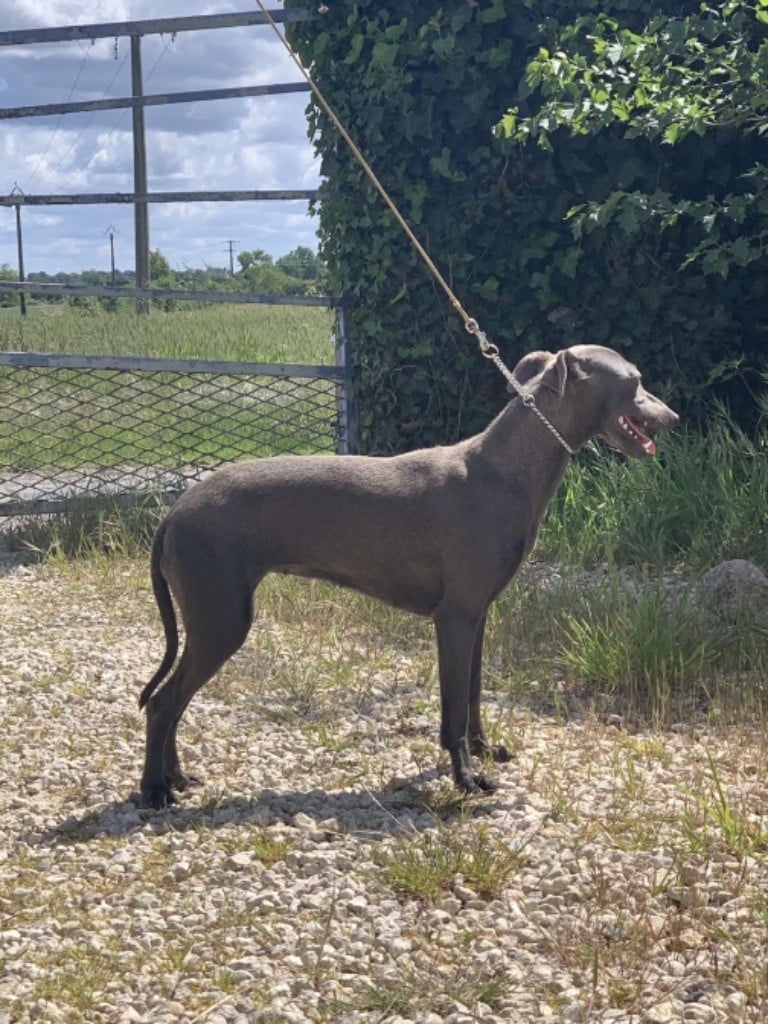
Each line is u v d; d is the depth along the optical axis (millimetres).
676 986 1339
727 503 2594
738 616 2203
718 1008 1308
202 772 1828
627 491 2715
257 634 2338
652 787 1723
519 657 2191
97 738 1934
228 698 2051
